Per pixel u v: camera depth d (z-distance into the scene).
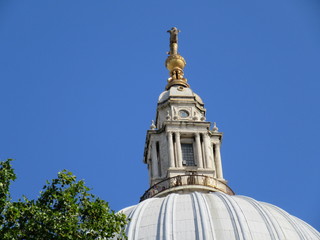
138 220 159.75
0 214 103.38
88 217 107.31
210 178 181.50
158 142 190.38
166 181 180.50
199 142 189.00
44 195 107.69
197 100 196.50
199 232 154.75
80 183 109.19
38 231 102.81
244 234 155.62
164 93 198.00
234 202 164.12
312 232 165.38
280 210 169.25
